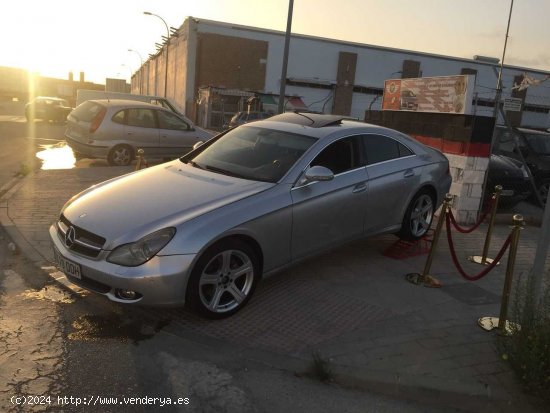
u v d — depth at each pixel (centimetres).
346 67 4838
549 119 5312
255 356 365
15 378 325
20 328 391
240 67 4503
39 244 577
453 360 368
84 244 393
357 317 433
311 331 405
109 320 411
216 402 314
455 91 805
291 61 4666
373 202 537
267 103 4384
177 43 5094
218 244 396
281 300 458
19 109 4706
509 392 333
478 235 736
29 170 1040
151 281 368
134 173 515
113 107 1189
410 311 451
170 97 5528
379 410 319
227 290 414
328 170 459
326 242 495
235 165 497
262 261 435
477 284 533
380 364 357
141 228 382
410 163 592
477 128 761
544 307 348
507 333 400
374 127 571
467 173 771
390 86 1027
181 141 1282
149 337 386
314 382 341
